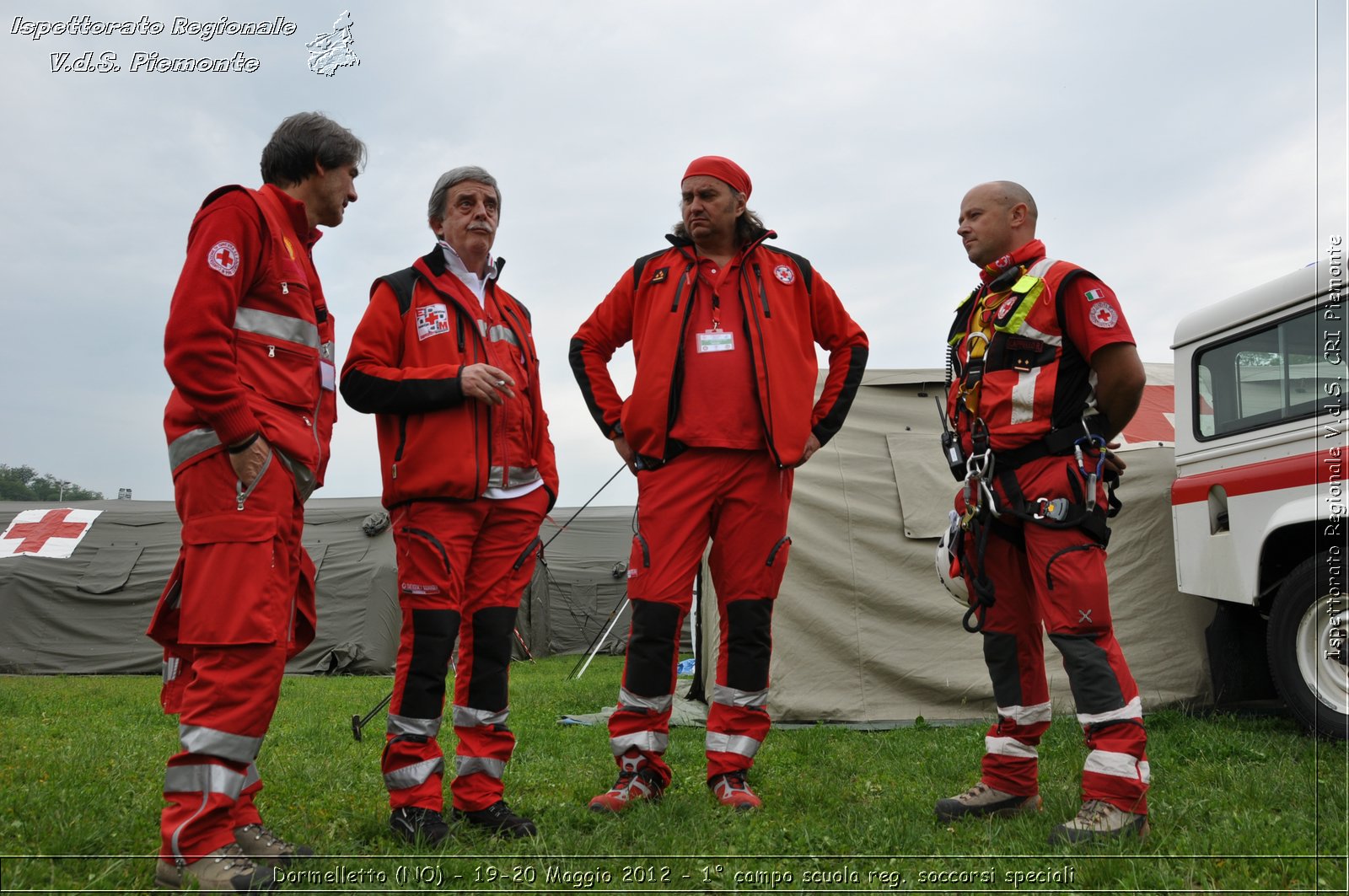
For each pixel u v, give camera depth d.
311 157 2.89
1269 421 5.19
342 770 4.16
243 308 2.67
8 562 13.16
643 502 3.69
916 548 6.52
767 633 3.68
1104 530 3.15
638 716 3.55
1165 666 6.12
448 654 3.09
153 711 7.12
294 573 2.77
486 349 3.32
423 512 3.13
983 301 3.49
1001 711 3.40
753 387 3.63
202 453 2.54
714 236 3.74
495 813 3.10
